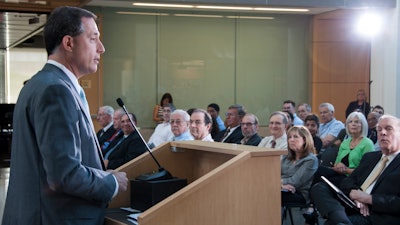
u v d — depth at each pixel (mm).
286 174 5066
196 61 11547
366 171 4121
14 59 18297
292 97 12000
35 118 2043
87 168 2094
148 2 10430
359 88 11953
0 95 18500
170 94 11414
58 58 2213
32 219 2086
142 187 2623
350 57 11906
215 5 10727
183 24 11445
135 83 11234
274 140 5945
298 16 11945
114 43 11094
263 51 11844
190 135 5844
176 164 2977
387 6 11016
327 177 4938
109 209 2686
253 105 11852
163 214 2195
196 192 2266
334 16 11711
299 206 4875
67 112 2045
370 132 7113
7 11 10180
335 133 7992
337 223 3678
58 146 1998
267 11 11539
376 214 3713
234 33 11695
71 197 2111
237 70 11742
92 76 10891
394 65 11102
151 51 11297
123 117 6000
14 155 2184
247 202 2389
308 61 12008
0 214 6375
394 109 11109
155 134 7406
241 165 2373
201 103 11609
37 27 12195
